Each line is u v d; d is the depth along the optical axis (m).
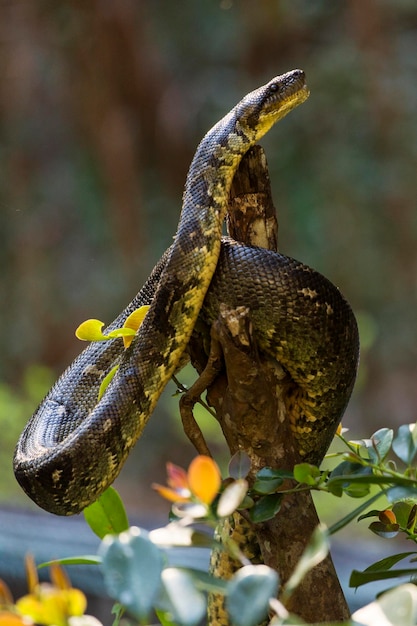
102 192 24.72
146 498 19.81
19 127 25.02
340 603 4.02
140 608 2.44
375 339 21.45
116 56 24.45
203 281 4.97
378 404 21.81
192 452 20.69
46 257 24.66
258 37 24.20
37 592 2.53
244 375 4.11
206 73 24.81
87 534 11.80
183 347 5.07
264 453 4.21
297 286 4.82
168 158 24.58
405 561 8.83
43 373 19.23
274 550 4.07
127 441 5.10
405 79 23.44
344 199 22.89
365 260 22.72
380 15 23.39
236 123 5.32
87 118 24.66
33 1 24.59
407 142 23.06
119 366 5.16
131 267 24.08
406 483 3.22
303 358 4.87
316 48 24.20
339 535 14.11
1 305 24.62
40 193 25.00
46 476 5.02
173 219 24.58
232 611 2.41
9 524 11.77
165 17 25.02
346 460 3.72
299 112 23.25
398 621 2.56
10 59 24.75
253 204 5.16
